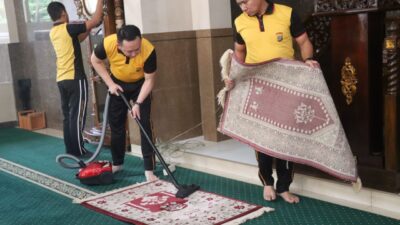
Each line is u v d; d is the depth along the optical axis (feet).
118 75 13.99
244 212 11.40
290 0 16.15
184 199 12.59
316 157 11.22
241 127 11.73
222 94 11.94
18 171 16.48
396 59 10.64
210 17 16.94
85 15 18.62
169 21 17.38
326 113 11.03
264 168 11.96
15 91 25.32
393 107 10.78
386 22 10.80
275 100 11.32
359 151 11.61
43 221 11.82
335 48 11.70
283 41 11.10
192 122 18.37
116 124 14.87
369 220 10.58
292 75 11.10
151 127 14.26
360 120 11.49
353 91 11.51
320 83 10.96
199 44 17.42
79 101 17.46
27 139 21.83
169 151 16.20
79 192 13.83
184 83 18.01
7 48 24.99
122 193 13.38
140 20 16.71
